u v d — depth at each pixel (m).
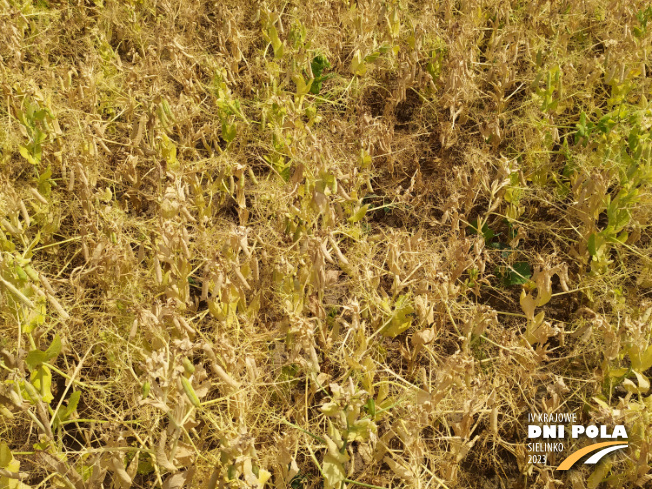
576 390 2.27
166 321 2.15
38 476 2.03
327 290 2.67
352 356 2.04
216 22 4.09
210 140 3.33
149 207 2.99
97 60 3.44
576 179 2.85
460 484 2.11
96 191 2.91
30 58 3.70
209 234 2.62
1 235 2.33
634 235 2.64
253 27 4.10
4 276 1.99
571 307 2.66
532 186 3.06
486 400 1.97
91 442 2.12
